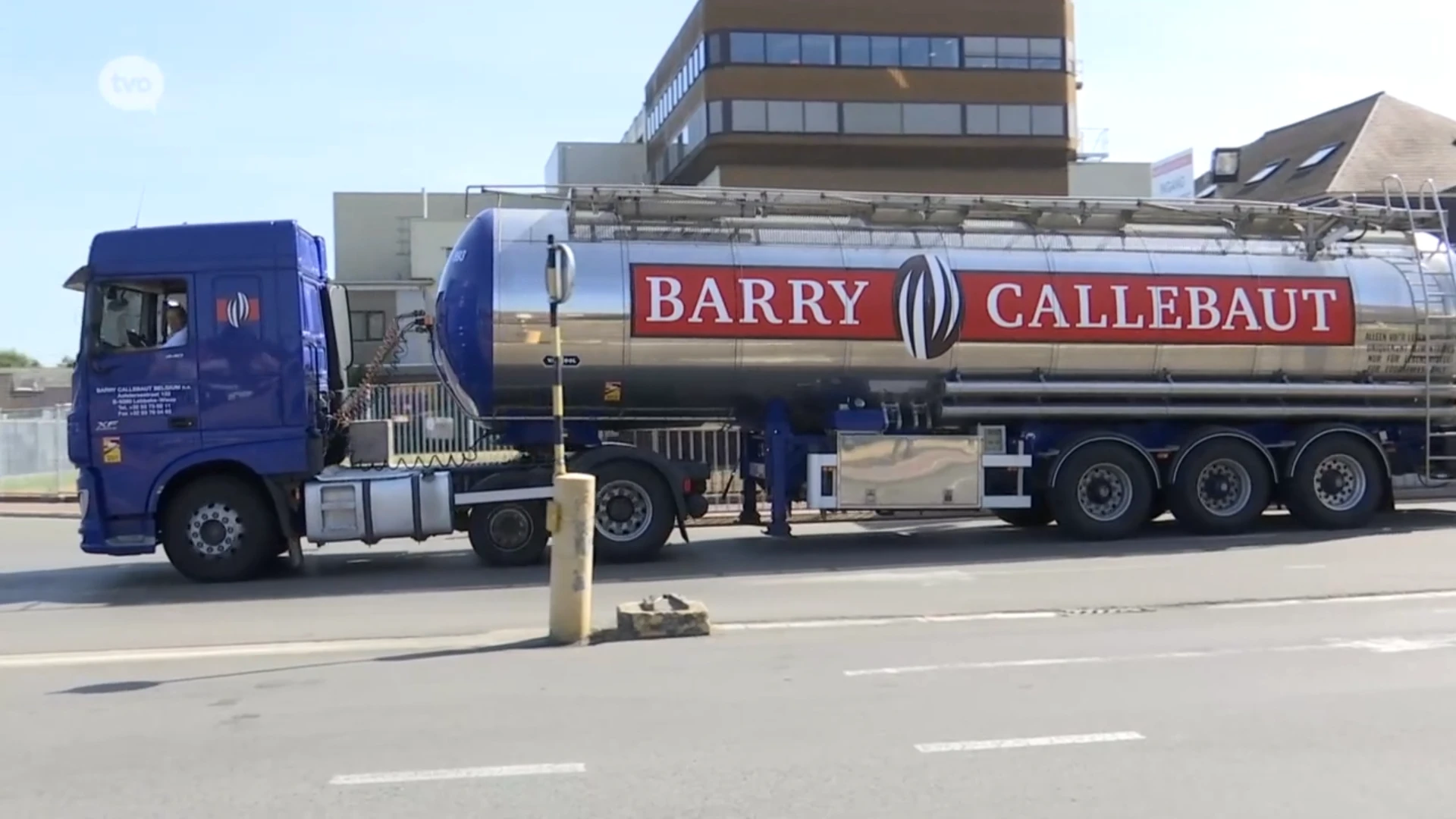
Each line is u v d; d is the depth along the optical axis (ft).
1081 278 48.42
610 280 44.47
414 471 43.50
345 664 27.27
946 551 47.03
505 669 26.27
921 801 17.22
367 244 161.48
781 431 47.09
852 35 161.79
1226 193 152.25
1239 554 43.86
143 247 41.22
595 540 43.83
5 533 63.72
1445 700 22.47
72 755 20.10
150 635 31.63
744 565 43.55
